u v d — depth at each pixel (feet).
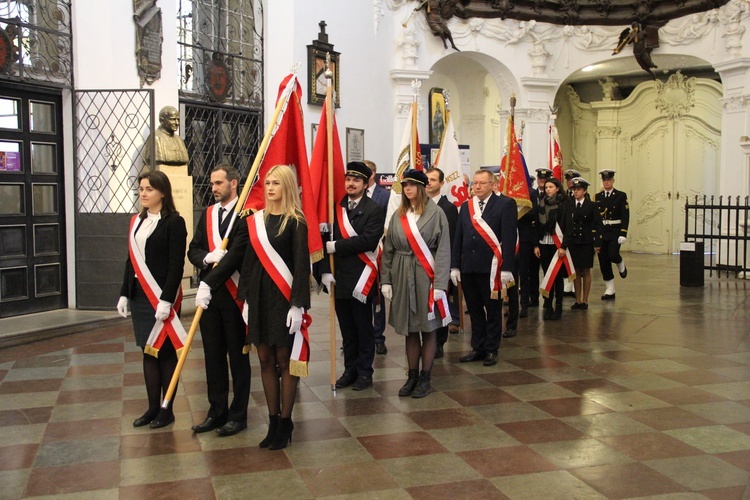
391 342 24.02
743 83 41.42
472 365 20.81
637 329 25.90
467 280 20.90
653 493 12.22
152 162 26.27
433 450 14.19
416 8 43.32
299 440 14.74
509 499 12.02
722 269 40.50
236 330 14.94
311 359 21.57
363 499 12.04
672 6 45.32
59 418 16.08
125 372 19.94
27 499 12.03
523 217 27.71
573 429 15.38
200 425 15.26
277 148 15.70
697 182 53.06
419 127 47.19
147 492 12.30
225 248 14.61
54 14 26.45
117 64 27.91
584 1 47.88
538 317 28.40
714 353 22.13
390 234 17.79
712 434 15.05
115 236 26.81
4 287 25.61
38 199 26.66
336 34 38.93
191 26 32.12
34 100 26.30
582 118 59.11
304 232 14.03
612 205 33.04
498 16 46.68
